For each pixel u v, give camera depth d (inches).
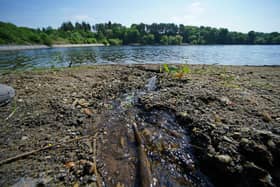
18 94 245.4
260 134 130.0
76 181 106.7
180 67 483.5
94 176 111.3
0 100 204.7
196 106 190.5
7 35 2412.6
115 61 808.3
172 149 137.2
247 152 118.2
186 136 147.9
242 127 143.8
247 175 106.7
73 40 3604.8
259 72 425.4
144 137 153.3
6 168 112.7
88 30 5201.8
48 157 125.1
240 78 340.5
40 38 2871.6
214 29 4360.2
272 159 113.4
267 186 100.7
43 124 169.8
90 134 159.5
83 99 235.6
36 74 389.7
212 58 987.9
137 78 361.7
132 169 119.6
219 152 120.5
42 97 235.9
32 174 108.7
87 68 495.8
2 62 745.6
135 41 4195.4
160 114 186.5
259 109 177.8
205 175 115.2
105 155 132.4
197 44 4116.6
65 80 336.2
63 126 168.4
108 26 5669.3
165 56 1095.0
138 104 222.8
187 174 116.8
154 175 115.7
